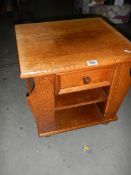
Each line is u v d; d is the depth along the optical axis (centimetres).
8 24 259
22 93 157
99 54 90
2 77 173
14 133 126
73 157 114
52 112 106
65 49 93
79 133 127
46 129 118
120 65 93
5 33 240
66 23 116
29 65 83
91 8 243
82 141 122
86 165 110
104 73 96
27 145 120
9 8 291
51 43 97
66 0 351
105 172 107
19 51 91
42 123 113
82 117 126
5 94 156
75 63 85
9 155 115
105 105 117
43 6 319
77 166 110
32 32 106
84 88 98
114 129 130
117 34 106
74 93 114
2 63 190
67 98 111
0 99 151
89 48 94
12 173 106
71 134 126
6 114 139
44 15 283
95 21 120
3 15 282
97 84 100
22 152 116
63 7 316
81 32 107
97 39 101
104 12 239
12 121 134
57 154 115
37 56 88
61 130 119
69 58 87
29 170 108
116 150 118
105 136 125
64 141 122
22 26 112
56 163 111
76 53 90
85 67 84
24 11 290
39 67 82
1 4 290
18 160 112
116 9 238
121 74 98
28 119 136
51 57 88
